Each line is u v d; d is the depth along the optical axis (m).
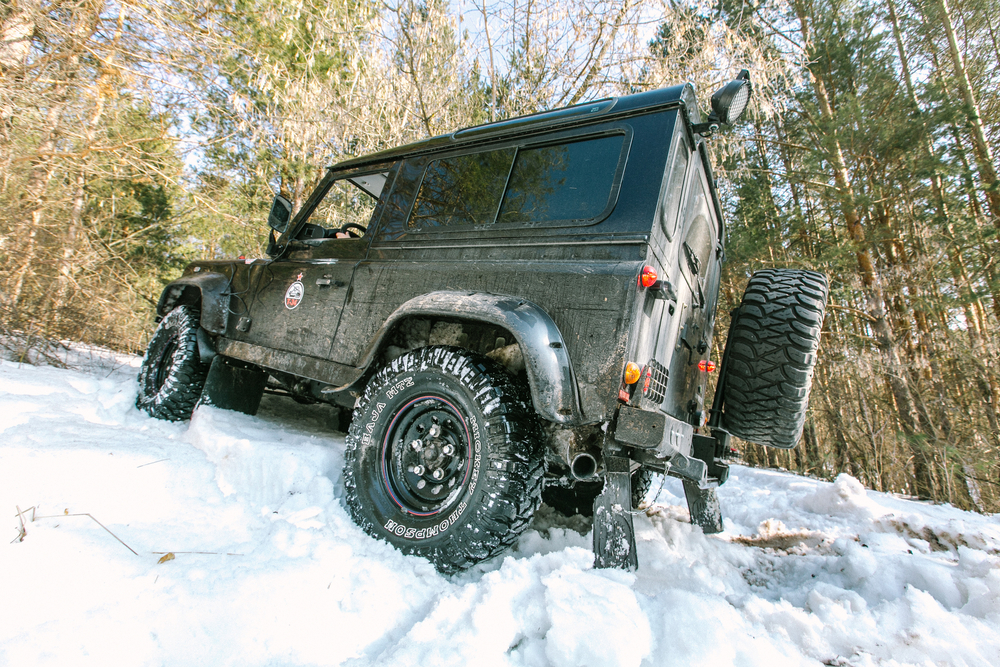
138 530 1.84
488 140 2.67
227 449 2.76
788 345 2.64
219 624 1.35
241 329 3.57
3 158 5.67
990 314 8.48
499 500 1.88
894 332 9.30
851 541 2.62
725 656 1.35
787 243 10.57
